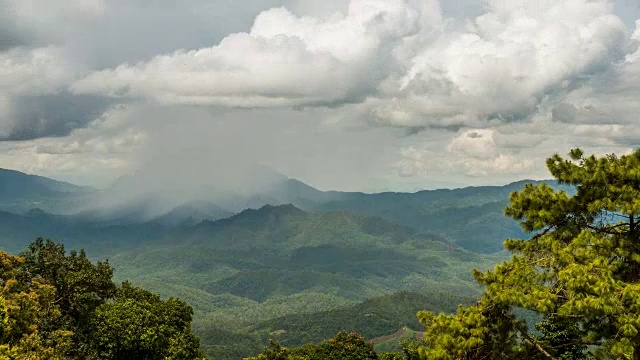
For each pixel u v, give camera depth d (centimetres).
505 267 2084
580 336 1991
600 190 2027
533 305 1848
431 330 2011
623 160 2077
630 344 1673
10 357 2952
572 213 2112
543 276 1997
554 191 2150
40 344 3422
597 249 1939
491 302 2005
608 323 1842
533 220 2147
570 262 1909
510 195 2244
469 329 1923
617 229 2028
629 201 1931
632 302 1714
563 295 1916
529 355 1988
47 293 4122
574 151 2164
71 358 3972
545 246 2102
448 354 1866
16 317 3388
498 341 1967
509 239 2208
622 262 1966
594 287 1730
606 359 1831
